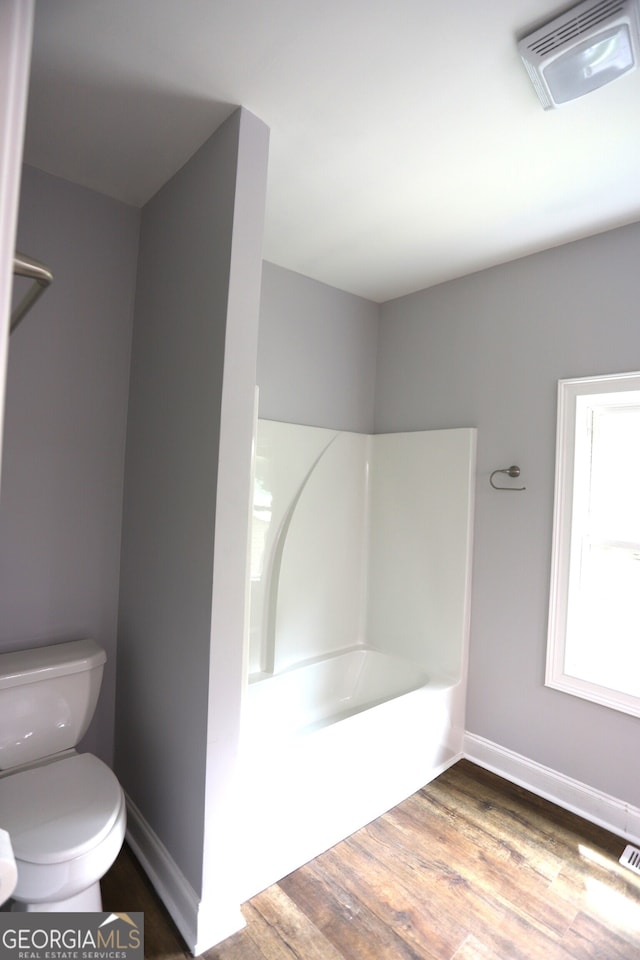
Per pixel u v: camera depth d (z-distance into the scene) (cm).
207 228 163
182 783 161
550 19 120
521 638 243
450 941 156
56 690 175
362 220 219
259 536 260
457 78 139
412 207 208
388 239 236
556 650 230
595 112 150
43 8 120
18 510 188
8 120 55
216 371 153
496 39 126
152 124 161
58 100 151
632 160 173
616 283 217
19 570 189
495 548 254
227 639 154
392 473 301
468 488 262
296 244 242
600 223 215
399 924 161
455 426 275
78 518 202
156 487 186
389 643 296
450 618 266
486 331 263
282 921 160
